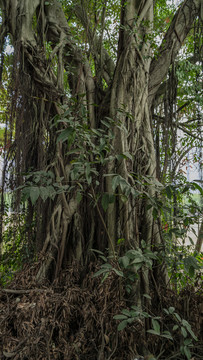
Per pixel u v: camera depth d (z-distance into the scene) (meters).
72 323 2.39
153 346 2.24
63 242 2.72
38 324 2.18
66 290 2.46
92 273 2.49
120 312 2.16
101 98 3.31
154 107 3.72
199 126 4.21
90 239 2.86
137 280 2.41
